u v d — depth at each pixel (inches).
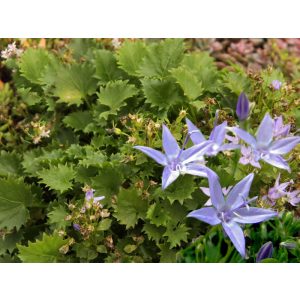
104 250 10.3
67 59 14.0
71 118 12.6
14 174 12.0
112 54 13.3
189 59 13.4
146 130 10.7
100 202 10.7
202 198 10.7
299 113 12.5
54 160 11.5
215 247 8.2
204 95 12.8
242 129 8.1
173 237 10.2
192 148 8.5
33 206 11.5
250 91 12.8
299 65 17.2
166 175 8.2
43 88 13.0
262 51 17.8
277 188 9.9
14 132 13.2
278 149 8.3
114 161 11.0
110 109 12.4
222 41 18.5
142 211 10.5
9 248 11.2
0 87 14.1
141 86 13.0
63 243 10.4
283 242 8.8
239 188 7.7
